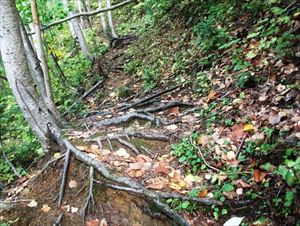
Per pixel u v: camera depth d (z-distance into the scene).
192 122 1.95
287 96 1.67
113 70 3.74
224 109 1.88
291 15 2.01
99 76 3.72
